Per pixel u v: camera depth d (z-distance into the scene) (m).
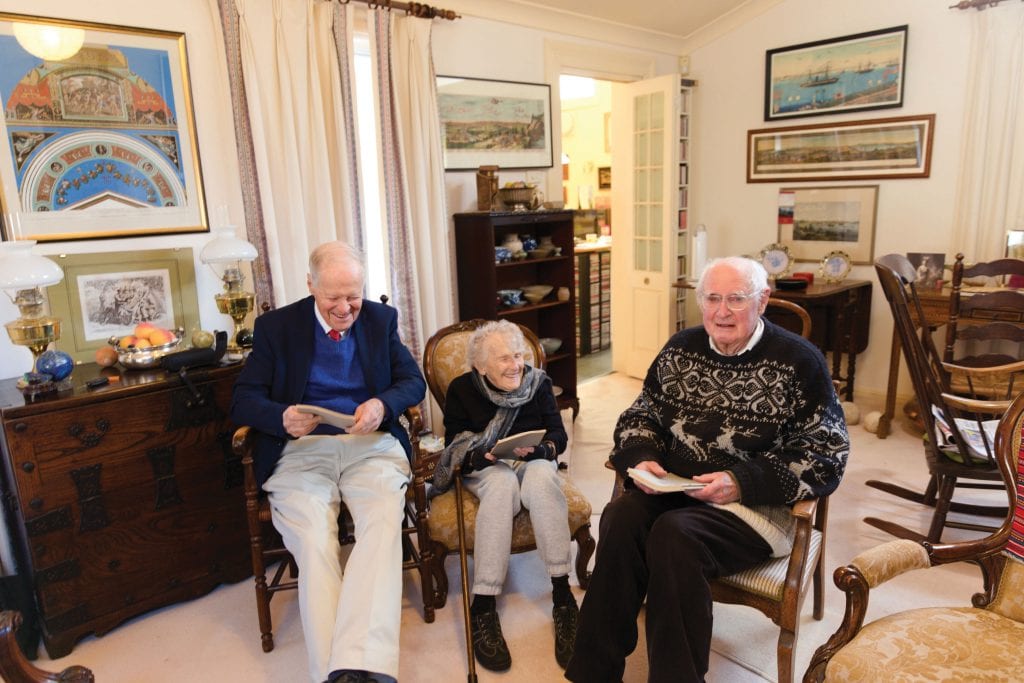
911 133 3.79
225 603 2.26
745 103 4.45
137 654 2.00
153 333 2.26
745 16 4.33
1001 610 1.38
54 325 1.99
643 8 3.98
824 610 2.07
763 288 1.71
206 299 2.62
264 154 2.61
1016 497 1.40
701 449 1.77
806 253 4.32
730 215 4.65
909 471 3.07
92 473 1.98
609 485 3.03
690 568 1.49
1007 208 3.51
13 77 2.12
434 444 3.03
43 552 1.92
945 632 1.29
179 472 2.16
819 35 4.07
